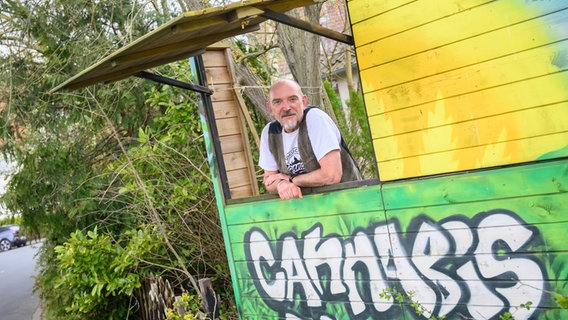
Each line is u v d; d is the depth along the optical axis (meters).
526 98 3.02
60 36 8.86
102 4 8.88
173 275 6.78
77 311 7.28
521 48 3.01
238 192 5.27
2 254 27.17
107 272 6.39
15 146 8.53
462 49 3.20
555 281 2.99
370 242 3.65
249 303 4.40
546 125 2.98
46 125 8.84
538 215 3.01
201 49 4.63
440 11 3.25
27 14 8.75
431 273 3.40
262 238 4.26
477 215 3.21
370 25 3.51
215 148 4.66
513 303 3.12
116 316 7.12
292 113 3.99
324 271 3.91
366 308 3.72
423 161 3.40
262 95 6.95
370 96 3.57
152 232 6.35
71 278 6.37
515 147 3.08
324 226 3.88
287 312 4.15
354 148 7.67
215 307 5.08
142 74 4.50
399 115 3.47
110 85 8.52
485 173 3.16
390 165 3.53
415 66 3.37
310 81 6.88
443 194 3.31
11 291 14.44
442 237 3.34
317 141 3.89
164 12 9.11
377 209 3.60
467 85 3.20
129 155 6.30
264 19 4.13
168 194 6.46
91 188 8.20
